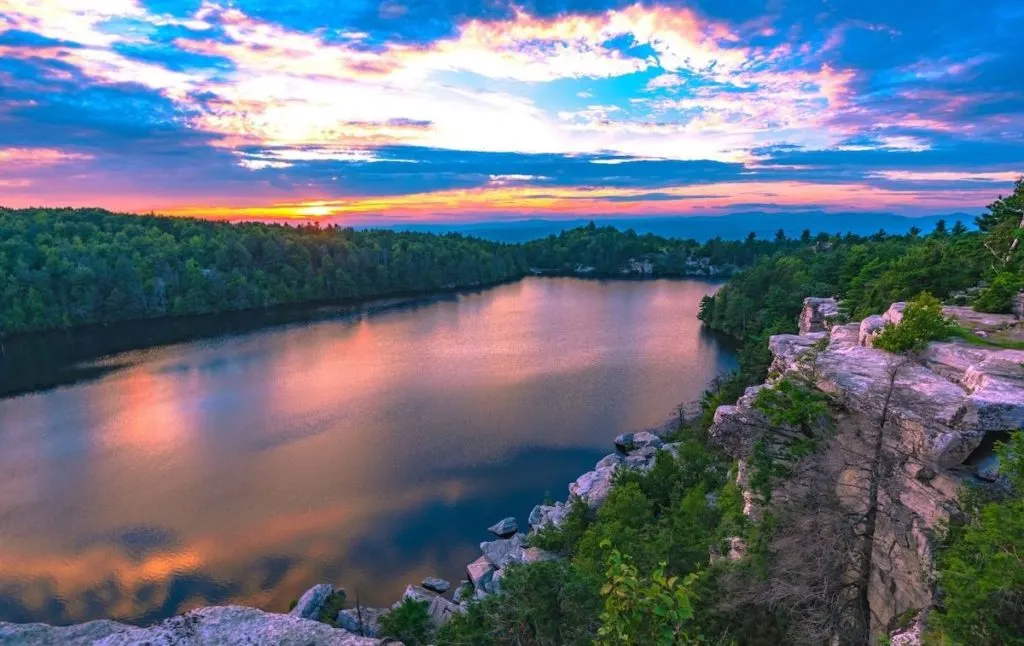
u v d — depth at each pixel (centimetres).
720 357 10625
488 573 4169
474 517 5166
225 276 16800
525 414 7662
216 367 10288
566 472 5978
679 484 4162
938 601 1453
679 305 17350
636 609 850
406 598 3544
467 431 7094
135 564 4569
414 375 9644
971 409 1508
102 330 13650
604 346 11681
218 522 5112
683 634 955
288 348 11806
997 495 1443
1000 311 2466
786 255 17312
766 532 1872
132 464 6259
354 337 12875
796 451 1884
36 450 6644
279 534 4925
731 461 4347
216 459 6366
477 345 11919
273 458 6381
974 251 4350
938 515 1543
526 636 2214
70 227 17400
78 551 4734
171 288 15738
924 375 1816
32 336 12925
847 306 5284
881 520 1725
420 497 5506
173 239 18275
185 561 4588
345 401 8300
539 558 3997
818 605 1711
